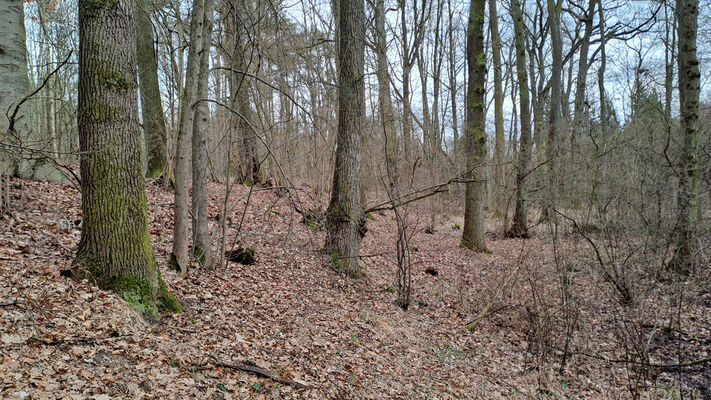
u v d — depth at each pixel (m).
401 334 6.86
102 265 4.50
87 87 4.34
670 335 7.15
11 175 7.97
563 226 11.53
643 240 8.70
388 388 5.05
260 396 4.04
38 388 3.06
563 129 15.30
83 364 3.52
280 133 10.64
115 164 4.46
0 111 7.30
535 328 7.40
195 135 6.66
